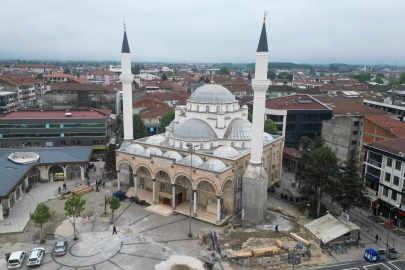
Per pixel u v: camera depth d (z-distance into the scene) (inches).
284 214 2406.5
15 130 3858.3
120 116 6013.8
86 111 4303.6
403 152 2244.1
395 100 4355.3
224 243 1967.3
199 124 2632.9
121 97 6343.5
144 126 4291.3
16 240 1948.8
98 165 3479.3
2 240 1945.1
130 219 2266.2
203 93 2800.2
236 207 2388.0
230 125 2709.2
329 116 4124.0
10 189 2267.5
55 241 1945.1
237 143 2632.9
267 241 1996.8
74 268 1680.6
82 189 2731.3
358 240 1956.2
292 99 4547.2
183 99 6289.4
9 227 2095.2
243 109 2977.4
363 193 2225.6
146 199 2596.0
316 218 2337.6
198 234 2075.5
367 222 2300.7
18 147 3873.0
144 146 2819.9
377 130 2977.4
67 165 2967.5
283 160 3686.0
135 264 1728.6
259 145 2241.6
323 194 2824.8
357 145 3250.5
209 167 2201.0
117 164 2677.2
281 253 1843.0
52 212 2335.1
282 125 4077.3
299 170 2869.1
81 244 1915.6
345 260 1798.7
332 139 3444.9
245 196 2271.2
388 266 1748.3
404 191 2193.7
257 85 2155.5
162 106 5383.9
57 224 2161.7
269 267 1727.4
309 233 2103.8
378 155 2438.5
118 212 2372.0
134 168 2581.2
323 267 1727.4
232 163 2282.2
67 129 3964.1
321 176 2346.2
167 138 2950.3
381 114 3912.4
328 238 1942.7
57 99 5467.5
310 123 4119.1
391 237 2085.4
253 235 2078.0
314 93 6742.1
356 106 4249.5
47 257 1775.3
